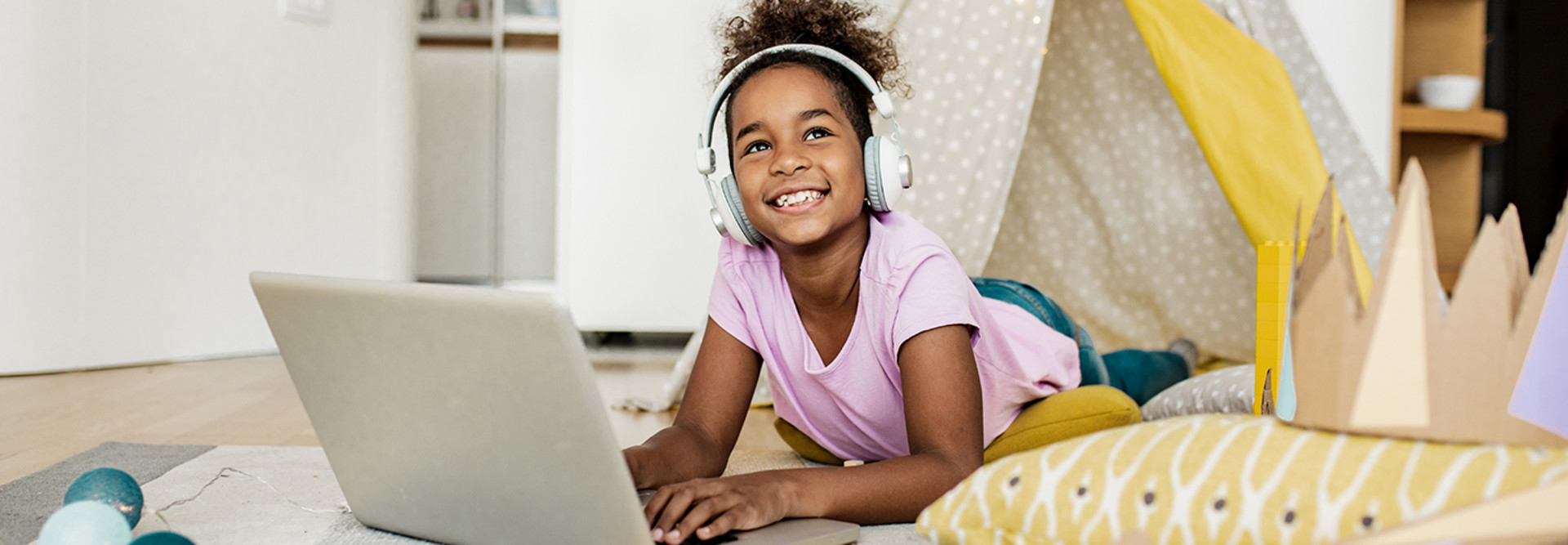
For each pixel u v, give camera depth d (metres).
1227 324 2.20
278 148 2.90
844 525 0.83
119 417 1.74
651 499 0.79
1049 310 1.55
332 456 0.88
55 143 2.43
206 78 2.72
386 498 0.86
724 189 1.06
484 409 0.71
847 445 1.23
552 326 0.63
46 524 0.74
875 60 1.19
